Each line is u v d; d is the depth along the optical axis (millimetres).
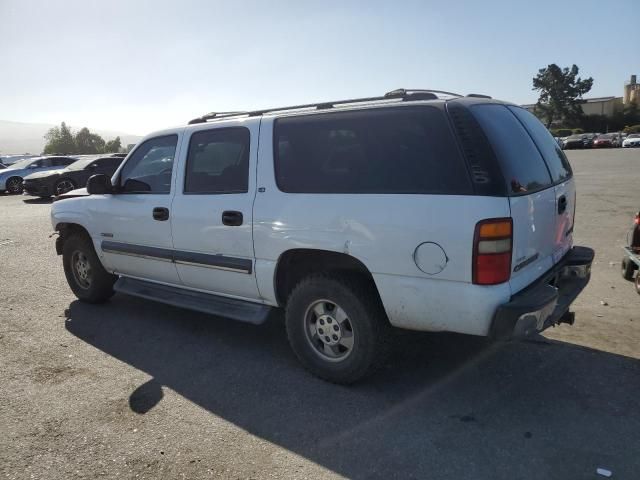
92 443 3178
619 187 16094
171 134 4738
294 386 3846
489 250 3016
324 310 3832
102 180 5062
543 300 3125
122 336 4934
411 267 3258
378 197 3375
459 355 4273
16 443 3195
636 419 3260
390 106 3443
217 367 4203
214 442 3160
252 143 4082
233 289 4312
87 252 5676
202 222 4340
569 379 3809
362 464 2910
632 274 6234
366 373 3676
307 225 3680
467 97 3529
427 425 3275
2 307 5883
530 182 3369
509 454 2949
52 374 4137
